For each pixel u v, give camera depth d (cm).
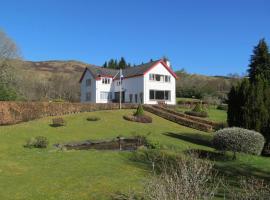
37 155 2077
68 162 1880
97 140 2984
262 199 920
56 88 9456
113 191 1372
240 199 982
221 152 2220
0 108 3562
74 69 19200
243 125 2500
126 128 3628
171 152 2145
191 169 995
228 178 1636
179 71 11062
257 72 4934
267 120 2447
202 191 941
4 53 6650
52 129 3328
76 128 3469
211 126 3850
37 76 10112
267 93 2512
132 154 2116
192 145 2825
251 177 1678
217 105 6519
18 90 6406
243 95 2533
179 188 846
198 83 9912
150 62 6281
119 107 4762
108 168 1758
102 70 6725
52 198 1295
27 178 1555
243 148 2148
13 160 1919
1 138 2747
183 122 4150
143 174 1655
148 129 3638
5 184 1461
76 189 1398
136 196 1274
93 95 6550
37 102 3897
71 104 4231
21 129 3195
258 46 5094
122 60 11312
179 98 8044
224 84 9494
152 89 5916
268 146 2388
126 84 6259
